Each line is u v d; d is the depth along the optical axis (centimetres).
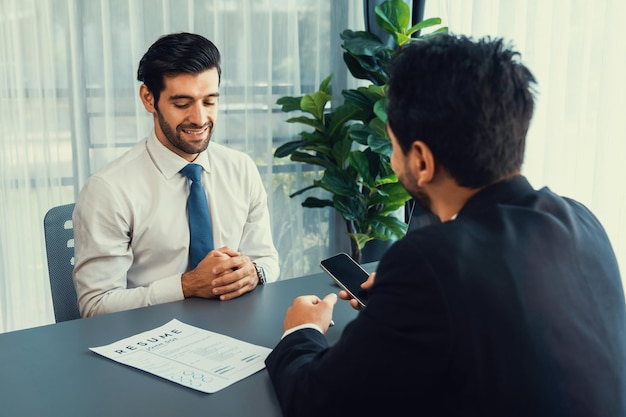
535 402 80
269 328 141
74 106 285
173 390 112
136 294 164
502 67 87
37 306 291
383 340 83
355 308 141
